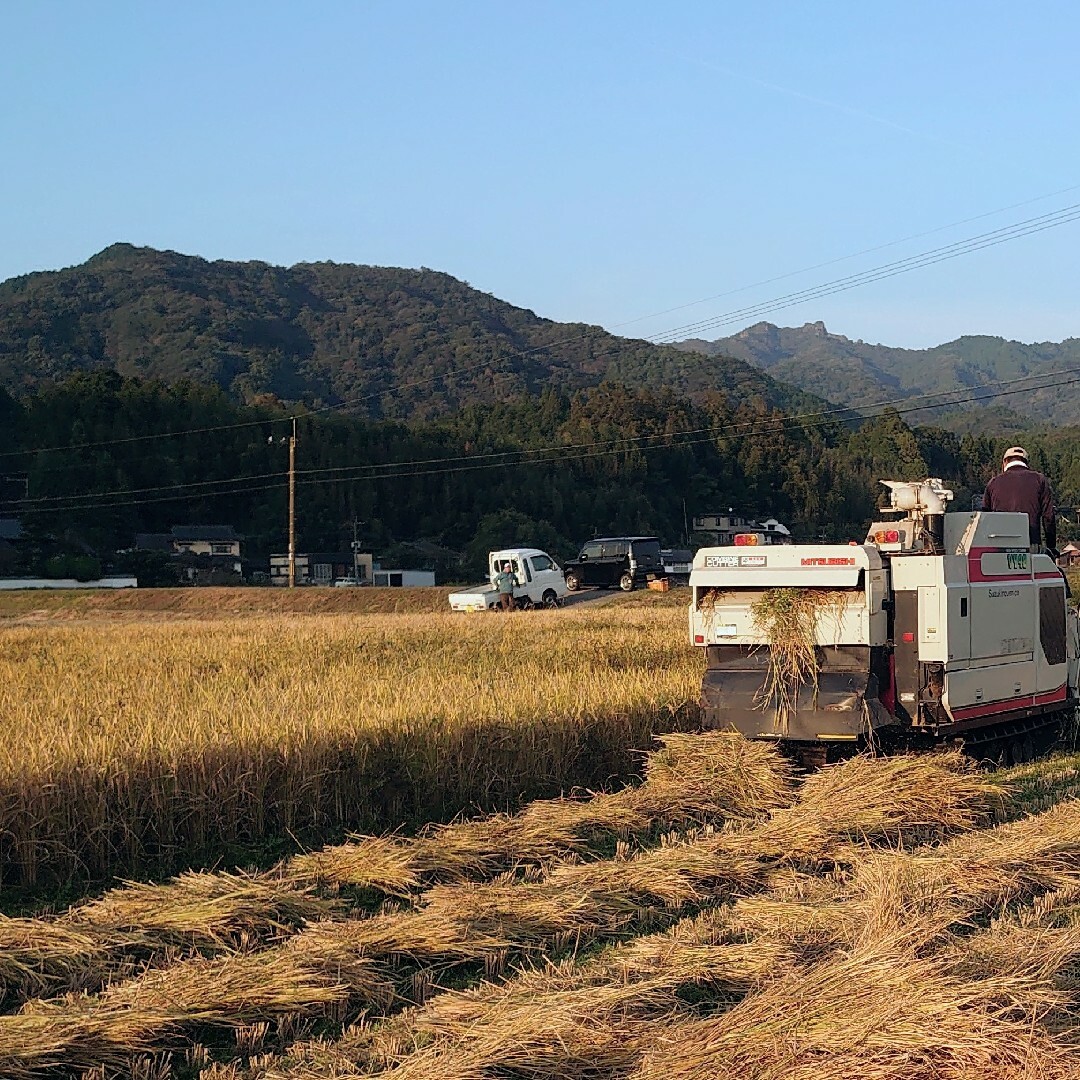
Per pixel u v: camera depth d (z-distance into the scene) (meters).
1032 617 13.95
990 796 10.51
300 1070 5.31
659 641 22.17
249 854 9.78
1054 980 5.81
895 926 6.56
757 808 10.77
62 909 8.29
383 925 7.09
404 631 28.14
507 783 11.55
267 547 92.25
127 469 92.19
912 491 12.60
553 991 5.92
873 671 12.06
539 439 105.25
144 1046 5.66
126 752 9.69
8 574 75.62
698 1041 5.07
